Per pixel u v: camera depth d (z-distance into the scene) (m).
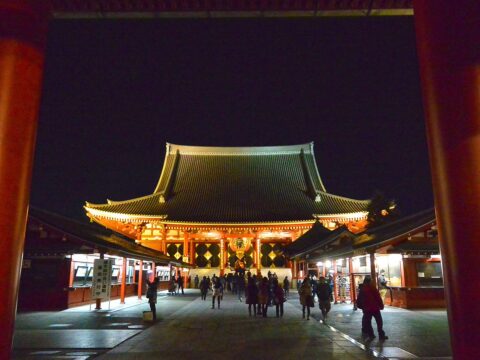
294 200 54.28
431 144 4.93
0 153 4.82
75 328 16.05
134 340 13.33
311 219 47.59
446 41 4.82
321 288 18.56
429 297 22.22
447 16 4.85
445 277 4.65
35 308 22.88
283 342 12.96
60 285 23.28
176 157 62.03
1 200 4.74
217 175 60.84
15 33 5.16
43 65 5.59
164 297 35.53
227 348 11.97
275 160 63.59
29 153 5.15
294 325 17.17
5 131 4.89
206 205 53.12
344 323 17.42
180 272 49.38
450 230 4.54
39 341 12.97
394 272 24.05
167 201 53.50
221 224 48.16
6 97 4.96
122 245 28.61
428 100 5.01
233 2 7.11
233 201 54.47
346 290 27.78
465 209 4.42
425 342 12.60
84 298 25.58
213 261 55.75
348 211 48.81
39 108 5.48
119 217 46.78
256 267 49.62
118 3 7.15
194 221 48.09
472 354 4.21
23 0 5.26
